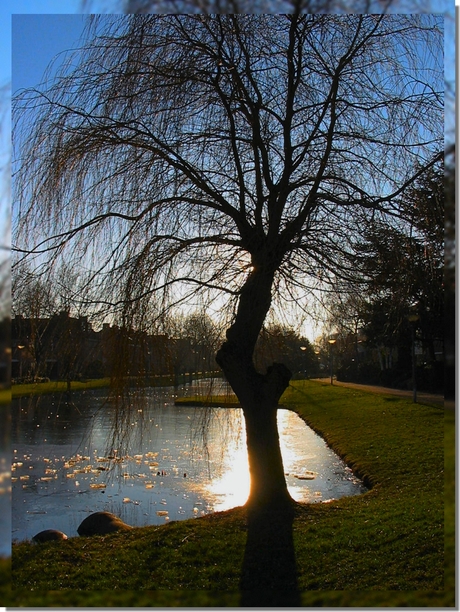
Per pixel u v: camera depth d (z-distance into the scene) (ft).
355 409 73.82
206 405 24.43
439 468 34.09
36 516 29.63
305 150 22.17
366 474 38.17
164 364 21.36
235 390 24.04
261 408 23.98
